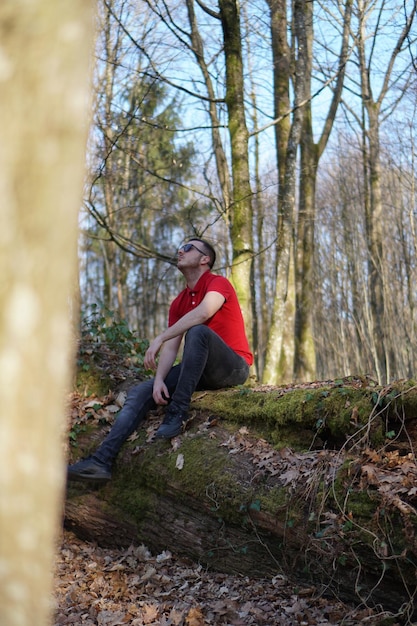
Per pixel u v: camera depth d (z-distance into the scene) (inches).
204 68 416.5
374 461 144.4
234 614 140.4
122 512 177.5
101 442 187.8
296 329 530.3
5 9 45.7
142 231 1002.1
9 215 44.8
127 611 145.4
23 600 45.3
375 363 555.5
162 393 182.9
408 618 130.2
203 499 162.1
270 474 156.9
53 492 47.8
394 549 132.3
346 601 142.4
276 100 491.8
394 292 673.0
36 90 45.8
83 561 173.0
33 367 45.4
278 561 153.1
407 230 688.4
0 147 44.8
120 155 482.0
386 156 710.5
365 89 674.2
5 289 44.7
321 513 143.0
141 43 405.7
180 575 161.3
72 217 47.7
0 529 44.6
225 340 189.9
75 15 47.6
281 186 455.5
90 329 229.8
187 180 593.0
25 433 45.3
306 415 159.9
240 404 175.6
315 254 876.6
